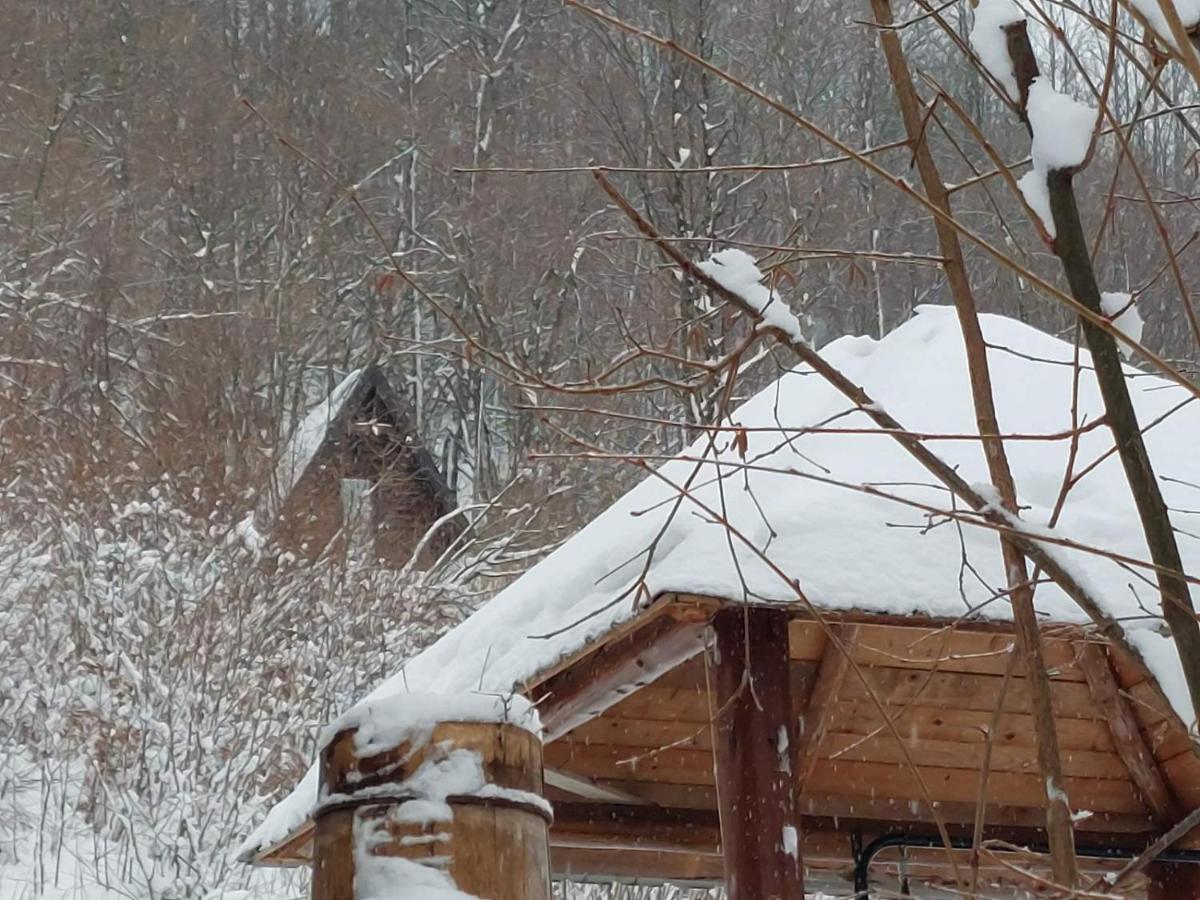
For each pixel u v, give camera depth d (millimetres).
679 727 5566
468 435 27391
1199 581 2021
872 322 18438
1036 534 2182
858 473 4531
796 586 2408
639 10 17969
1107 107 2086
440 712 1587
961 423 4945
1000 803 5926
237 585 13023
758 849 4059
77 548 13125
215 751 11828
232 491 16062
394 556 19844
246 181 28391
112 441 16734
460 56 29344
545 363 16688
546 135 26812
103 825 11680
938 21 2400
